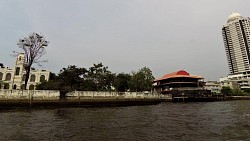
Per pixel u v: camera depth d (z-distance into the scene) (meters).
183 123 19.41
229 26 165.62
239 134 14.24
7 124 18.72
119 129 16.47
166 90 81.44
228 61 168.75
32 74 83.25
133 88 79.69
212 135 14.03
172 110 34.69
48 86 53.00
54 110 35.78
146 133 14.88
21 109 37.28
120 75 83.75
